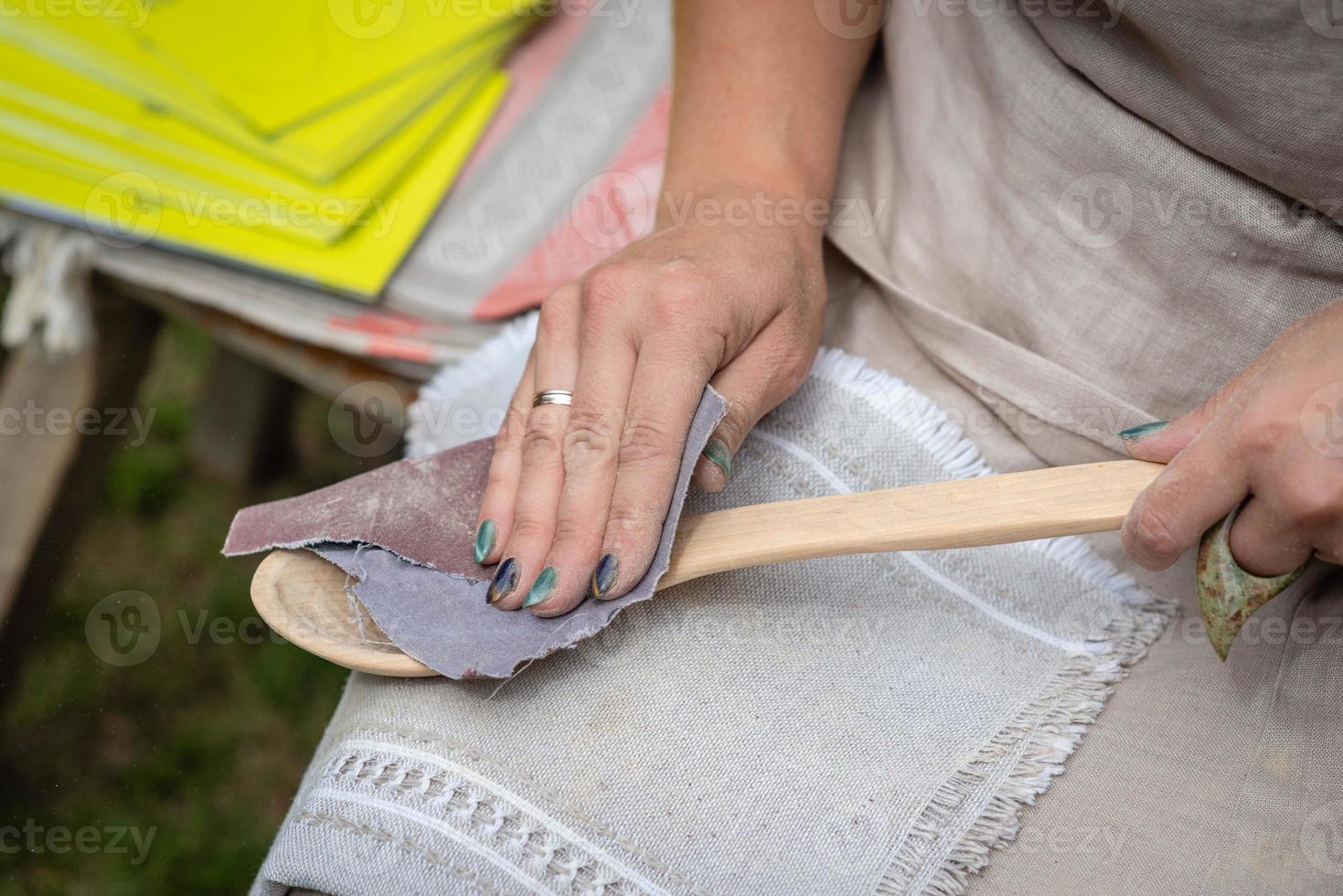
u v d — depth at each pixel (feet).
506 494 2.14
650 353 2.06
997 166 2.45
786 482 2.35
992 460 2.55
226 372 4.75
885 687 2.10
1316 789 1.92
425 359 3.32
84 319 3.56
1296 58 1.86
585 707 2.00
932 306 2.56
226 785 4.30
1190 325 2.26
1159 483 1.81
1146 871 1.90
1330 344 1.72
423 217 3.57
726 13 2.73
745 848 1.87
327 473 5.17
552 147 3.77
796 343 2.34
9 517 3.59
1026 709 2.12
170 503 5.07
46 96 3.68
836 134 2.79
